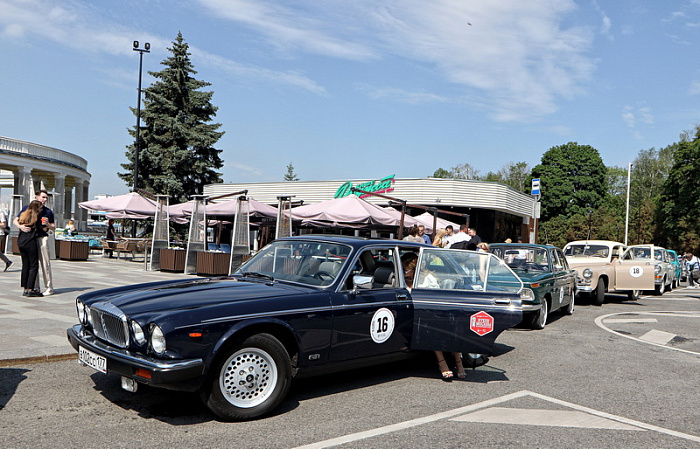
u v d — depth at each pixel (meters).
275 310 4.65
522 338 9.32
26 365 5.93
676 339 9.80
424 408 5.02
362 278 5.27
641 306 15.49
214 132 39.16
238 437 4.11
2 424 4.19
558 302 11.54
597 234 55.06
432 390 5.68
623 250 16.72
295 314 4.76
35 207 10.30
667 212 49.53
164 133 38.78
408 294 5.74
